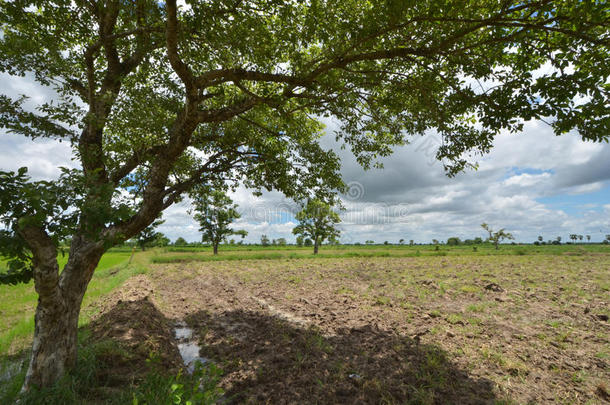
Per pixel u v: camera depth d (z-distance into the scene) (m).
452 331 6.54
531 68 4.70
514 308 8.33
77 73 5.23
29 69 4.49
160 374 4.27
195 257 30.19
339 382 4.27
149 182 4.79
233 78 4.50
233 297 11.05
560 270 16.44
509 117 4.02
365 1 4.99
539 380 4.37
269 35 4.54
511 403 3.73
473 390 4.07
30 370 3.72
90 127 4.67
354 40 4.33
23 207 3.14
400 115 6.42
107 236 4.00
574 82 3.51
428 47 4.45
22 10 4.22
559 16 3.43
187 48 4.05
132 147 5.34
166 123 5.81
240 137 6.74
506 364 4.81
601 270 16.09
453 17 4.04
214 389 3.80
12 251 3.17
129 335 5.61
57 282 3.70
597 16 3.17
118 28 5.60
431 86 5.16
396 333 6.43
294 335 6.44
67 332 3.96
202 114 4.69
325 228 39.19
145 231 4.94
